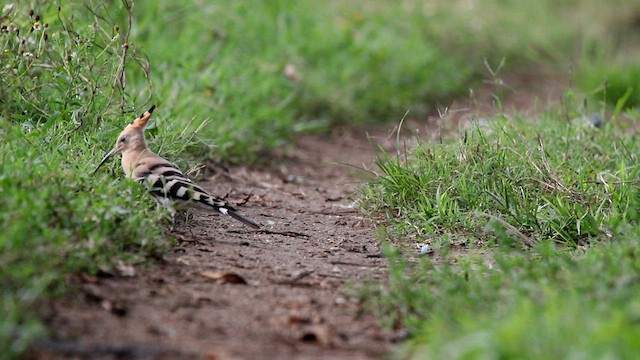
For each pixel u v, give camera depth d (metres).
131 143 10.92
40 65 11.98
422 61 22.59
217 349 7.41
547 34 28.11
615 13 30.86
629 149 13.65
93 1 14.70
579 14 30.78
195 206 10.34
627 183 11.84
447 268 9.11
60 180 9.34
